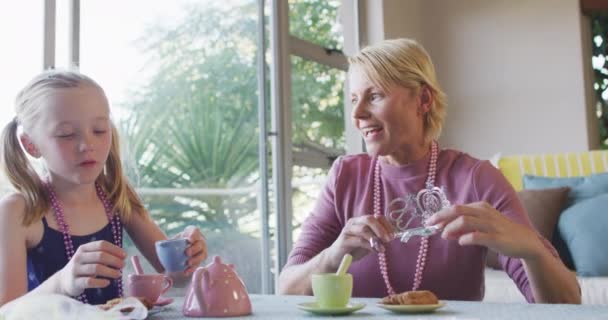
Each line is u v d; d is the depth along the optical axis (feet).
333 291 3.40
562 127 14.49
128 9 8.84
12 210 4.48
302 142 12.11
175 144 9.58
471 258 4.94
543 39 14.75
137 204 5.33
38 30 7.62
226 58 10.58
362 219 4.39
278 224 11.28
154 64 9.24
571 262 10.02
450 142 15.70
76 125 4.38
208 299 3.43
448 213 4.11
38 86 4.48
